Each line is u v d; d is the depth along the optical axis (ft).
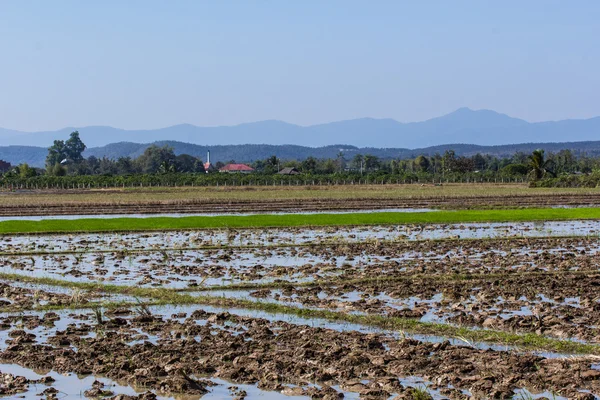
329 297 83.15
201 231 163.84
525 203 261.44
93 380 52.26
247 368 53.47
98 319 69.00
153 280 95.81
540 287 87.40
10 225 171.53
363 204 255.91
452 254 122.01
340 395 47.50
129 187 458.91
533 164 434.30
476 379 49.85
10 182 466.29
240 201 262.26
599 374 50.34
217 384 50.83
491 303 78.54
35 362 55.62
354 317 70.28
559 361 54.13
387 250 127.54
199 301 80.48
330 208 238.07
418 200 274.16
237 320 70.08
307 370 52.70
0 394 48.85
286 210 232.12
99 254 124.26
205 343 61.00
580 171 647.56
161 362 55.42
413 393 46.83
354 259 116.78
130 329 67.46
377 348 59.31
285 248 131.44
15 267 108.88
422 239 143.95
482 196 289.74
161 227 168.76
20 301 81.10
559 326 64.64
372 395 47.65
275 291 87.56
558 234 155.22
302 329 65.36
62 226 169.89
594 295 81.66
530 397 46.93
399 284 90.58
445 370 52.13
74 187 471.62
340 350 57.52
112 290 88.07
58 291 89.35
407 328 66.44
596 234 154.20
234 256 121.39
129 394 48.88
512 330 65.16
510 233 157.99
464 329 64.69
